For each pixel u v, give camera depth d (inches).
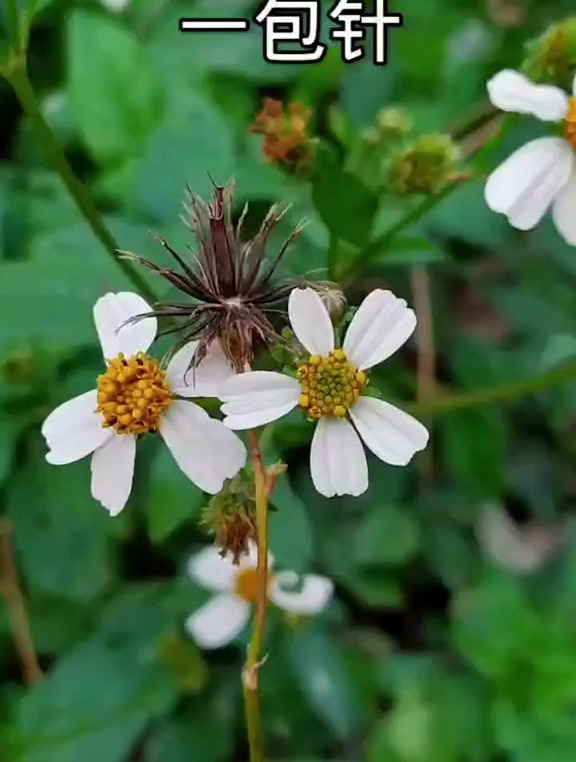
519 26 7.8
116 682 6.1
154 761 6.2
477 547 7.0
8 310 5.3
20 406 6.0
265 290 3.9
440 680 6.3
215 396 4.0
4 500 6.4
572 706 6.1
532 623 6.4
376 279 7.3
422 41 7.7
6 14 4.8
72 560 6.2
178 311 3.9
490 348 7.3
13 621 6.5
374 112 7.4
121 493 4.1
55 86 8.0
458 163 5.4
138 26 7.6
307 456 6.9
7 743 5.9
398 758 6.1
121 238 5.7
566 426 7.4
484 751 6.1
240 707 6.3
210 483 4.0
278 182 6.2
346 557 6.7
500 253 7.4
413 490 7.1
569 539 7.1
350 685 6.2
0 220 6.6
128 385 4.0
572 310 7.3
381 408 3.9
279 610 6.0
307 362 3.9
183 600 6.3
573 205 4.5
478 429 6.9
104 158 6.9
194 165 6.1
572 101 4.5
